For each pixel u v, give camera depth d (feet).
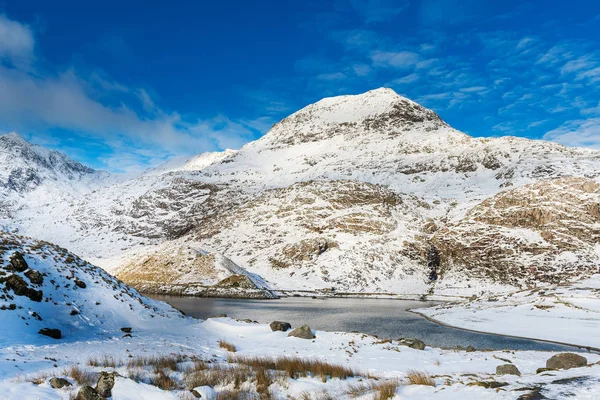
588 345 93.66
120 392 36.11
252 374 46.96
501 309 150.20
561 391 31.71
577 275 212.43
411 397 35.09
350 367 54.95
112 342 69.97
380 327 127.03
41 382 38.06
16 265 79.82
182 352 63.72
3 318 65.36
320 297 232.53
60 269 91.50
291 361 54.54
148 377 43.45
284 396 40.40
